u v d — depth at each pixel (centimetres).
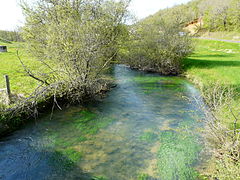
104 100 1384
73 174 649
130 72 2380
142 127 981
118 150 783
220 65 2362
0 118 885
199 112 1148
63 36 1081
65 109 1177
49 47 1143
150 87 1728
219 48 4741
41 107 1094
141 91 1608
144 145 817
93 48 1255
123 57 2725
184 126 980
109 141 848
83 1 1466
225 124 737
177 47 2297
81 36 1143
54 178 633
